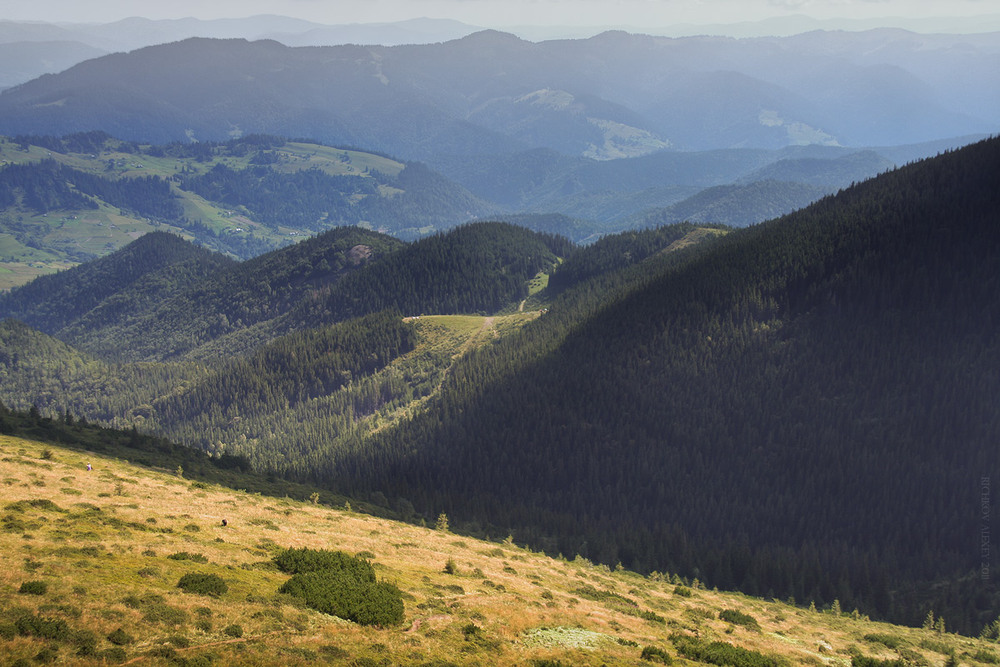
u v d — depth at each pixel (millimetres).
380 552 89000
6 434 122812
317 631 57688
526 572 97188
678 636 75750
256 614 57594
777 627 97625
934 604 151750
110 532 71250
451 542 109000
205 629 53938
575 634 69000
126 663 47469
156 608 54562
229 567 68125
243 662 50188
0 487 81562
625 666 62812
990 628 136500
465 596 75562
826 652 85312
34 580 54875
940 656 96062
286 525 93188
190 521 83062
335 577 67625
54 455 107375
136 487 96625
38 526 68812
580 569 114000
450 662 56906
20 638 47125
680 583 142375
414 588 74938
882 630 114688
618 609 85250
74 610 51656
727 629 86750
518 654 61500
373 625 62156
